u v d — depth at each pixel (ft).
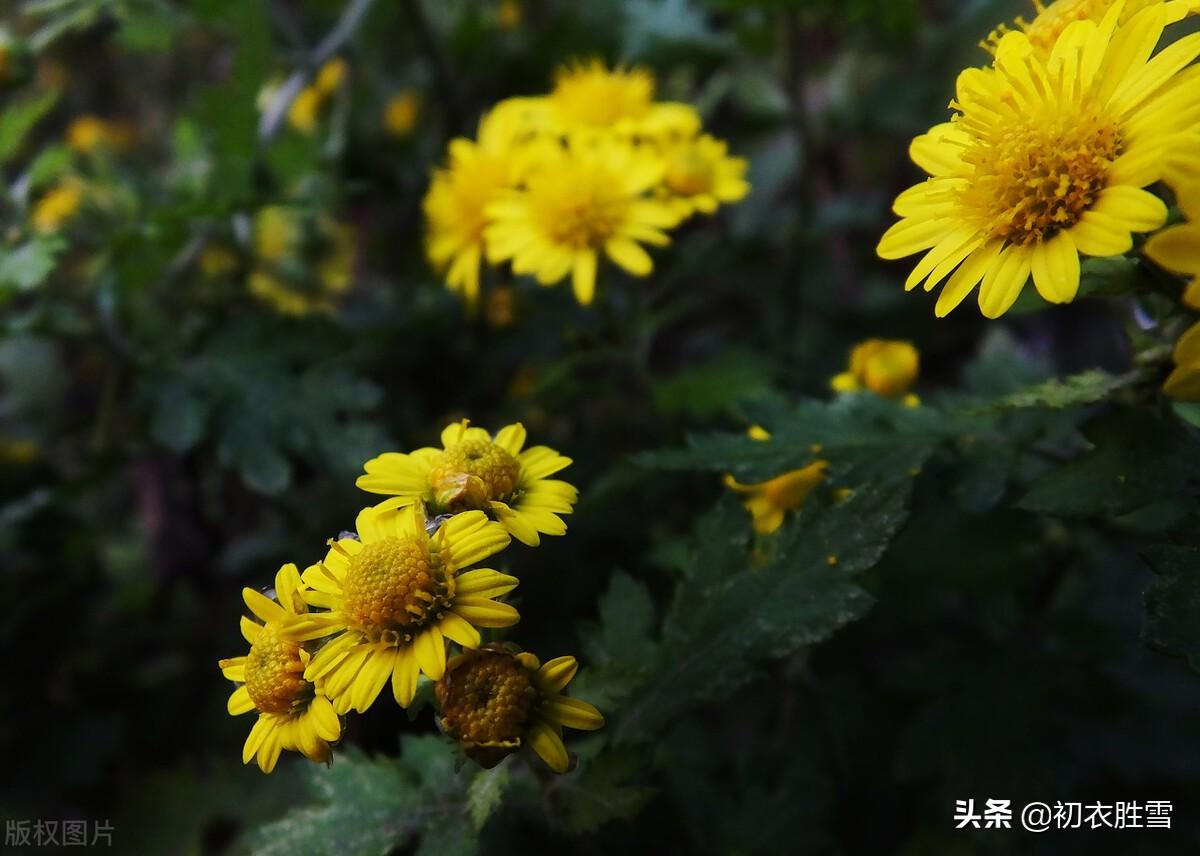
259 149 0.97
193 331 0.96
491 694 0.62
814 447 0.71
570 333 0.95
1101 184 0.61
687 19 1.19
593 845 0.76
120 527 1.23
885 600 0.83
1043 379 0.83
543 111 0.92
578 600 0.89
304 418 0.91
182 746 1.03
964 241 0.63
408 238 1.22
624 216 0.85
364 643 0.63
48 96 0.89
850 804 0.84
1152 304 0.67
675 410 0.90
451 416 1.07
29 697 1.03
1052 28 0.65
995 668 0.81
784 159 1.34
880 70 1.29
